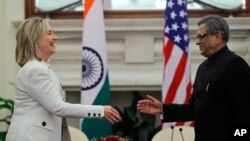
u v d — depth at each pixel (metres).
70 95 5.63
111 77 5.49
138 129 5.33
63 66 5.54
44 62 3.01
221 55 3.10
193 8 5.64
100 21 4.95
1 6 5.48
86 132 4.93
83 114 2.95
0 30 5.46
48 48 3.00
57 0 5.64
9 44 5.47
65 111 2.90
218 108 3.00
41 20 3.00
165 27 4.97
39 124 2.86
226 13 5.63
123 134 5.31
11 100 5.00
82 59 4.99
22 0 5.55
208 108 3.03
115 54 5.53
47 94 2.86
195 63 5.48
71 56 5.52
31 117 2.88
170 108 3.48
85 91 4.91
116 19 5.42
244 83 2.93
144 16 5.64
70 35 5.48
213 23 3.09
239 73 2.94
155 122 5.46
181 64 4.89
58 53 5.50
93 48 4.91
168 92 4.87
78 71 5.52
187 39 4.96
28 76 2.88
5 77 5.44
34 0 5.64
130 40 5.50
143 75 5.50
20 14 5.54
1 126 5.31
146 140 5.21
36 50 2.95
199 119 3.08
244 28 5.45
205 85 3.08
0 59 5.44
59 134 2.96
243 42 5.56
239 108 2.90
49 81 2.90
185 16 4.98
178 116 3.49
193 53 5.46
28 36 2.94
